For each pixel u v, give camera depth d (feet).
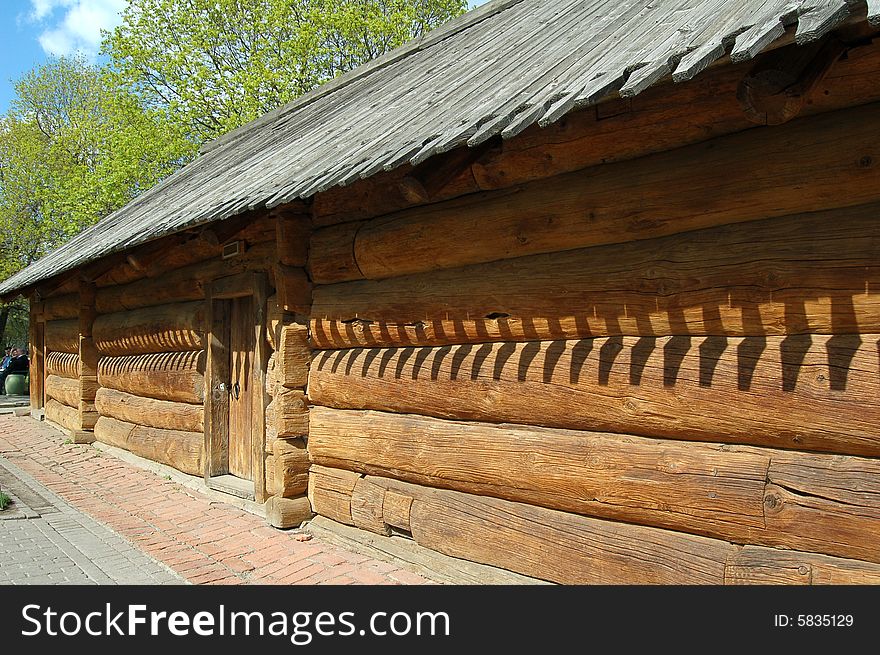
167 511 21.72
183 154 70.79
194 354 25.96
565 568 12.75
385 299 16.57
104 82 71.61
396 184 16.19
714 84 10.77
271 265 21.06
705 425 11.03
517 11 25.49
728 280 10.76
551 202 13.12
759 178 10.36
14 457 31.63
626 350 12.07
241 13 71.92
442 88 17.81
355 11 70.74
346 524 17.95
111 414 33.12
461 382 14.76
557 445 13.03
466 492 14.92
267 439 20.85
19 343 119.44
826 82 9.64
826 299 9.75
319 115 28.14
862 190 9.51
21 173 86.12
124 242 22.24
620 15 15.33
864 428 9.32
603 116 12.25
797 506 9.93
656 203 11.59
